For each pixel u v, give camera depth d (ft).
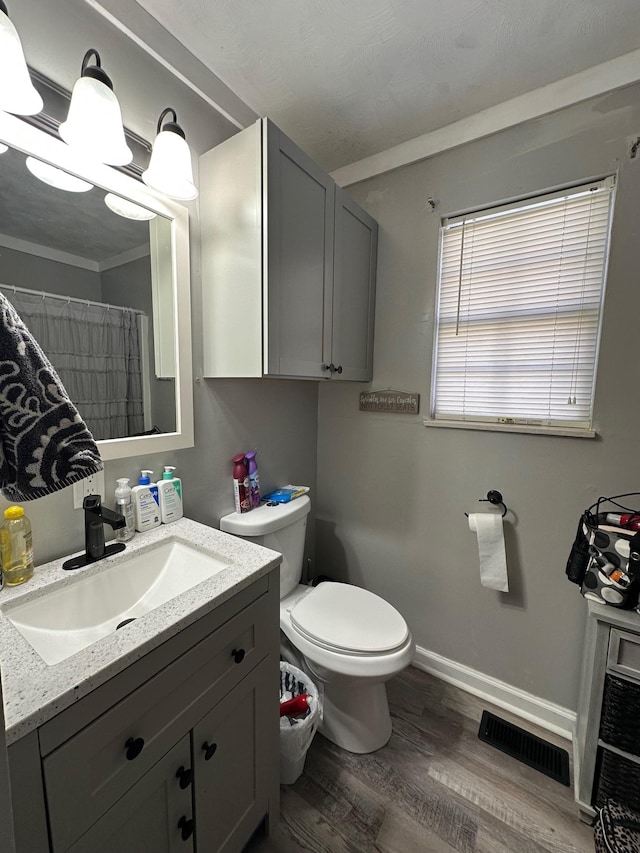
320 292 4.49
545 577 4.76
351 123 4.85
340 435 6.44
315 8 3.34
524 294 4.74
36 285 3.01
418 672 5.76
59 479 1.80
